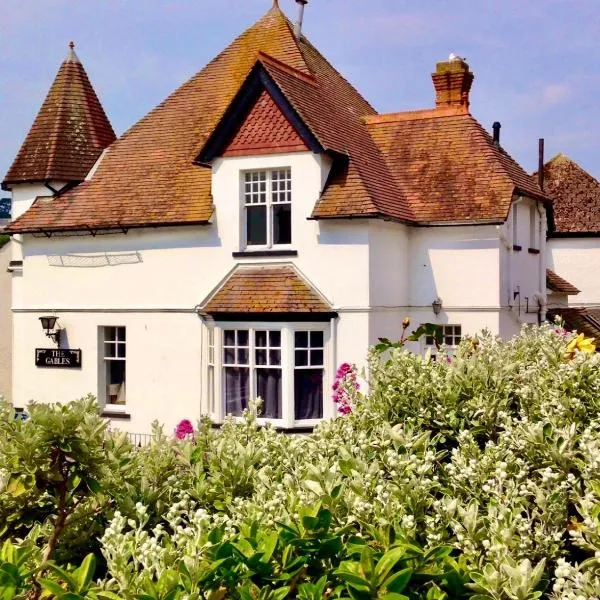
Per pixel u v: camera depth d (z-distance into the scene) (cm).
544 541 477
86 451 584
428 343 1956
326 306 1767
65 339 2089
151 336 1970
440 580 470
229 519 543
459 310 1925
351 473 559
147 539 456
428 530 502
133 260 1998
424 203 1962
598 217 3538
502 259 1923
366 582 423
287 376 1758
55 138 2219
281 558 461
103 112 2373
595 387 762
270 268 1839
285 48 2220
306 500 519
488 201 1903
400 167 2070
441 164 2034
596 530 466
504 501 514
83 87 2342
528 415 745
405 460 555
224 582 454
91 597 432
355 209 1731
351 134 2019
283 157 1817
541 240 2314
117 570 437
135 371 1991
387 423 680
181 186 2003
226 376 1847
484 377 777
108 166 2178
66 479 593
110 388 2072
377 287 1798
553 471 583
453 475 586
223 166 1883
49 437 574
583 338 987
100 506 637
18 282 2209
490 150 2016
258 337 1808
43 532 617
